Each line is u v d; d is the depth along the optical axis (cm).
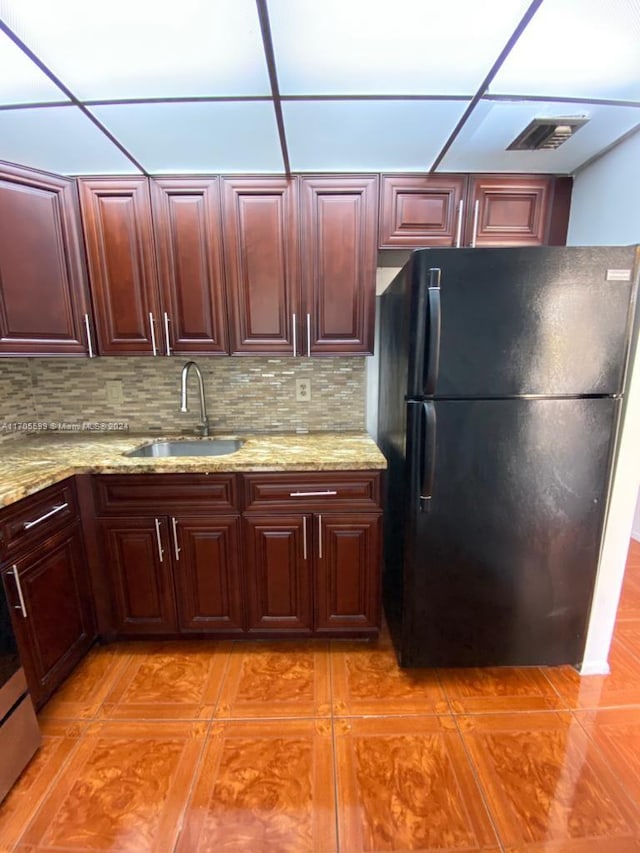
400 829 116
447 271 138
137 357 213
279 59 114
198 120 142
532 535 157
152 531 173
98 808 121
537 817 118
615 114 142
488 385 144
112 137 152
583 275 137
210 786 127
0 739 123
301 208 183
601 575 162
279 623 182
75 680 168
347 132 150
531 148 164
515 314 140
